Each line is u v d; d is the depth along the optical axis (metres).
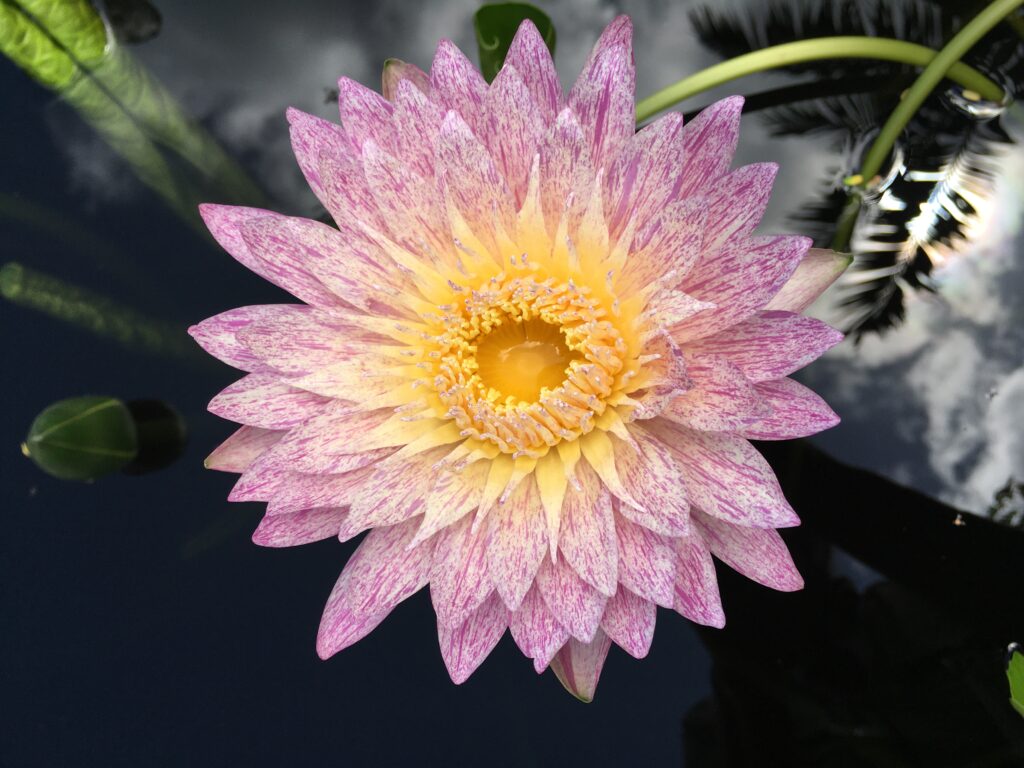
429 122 0.25
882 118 0.32
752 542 0.25
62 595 0.29
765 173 0.24
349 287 0.26
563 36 0.34
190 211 0.32
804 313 0.31
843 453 0.30
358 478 0.26
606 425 0.26
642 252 0.25
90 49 0.31
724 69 0.31
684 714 0.27
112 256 0.31
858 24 0.33
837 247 0.31
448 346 0.27
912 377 0.30
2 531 0.29
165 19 0.33
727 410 0.24
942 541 0.29
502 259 0.27
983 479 0.29
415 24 0.34
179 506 0.29
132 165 0.32
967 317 0.30
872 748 0.27
